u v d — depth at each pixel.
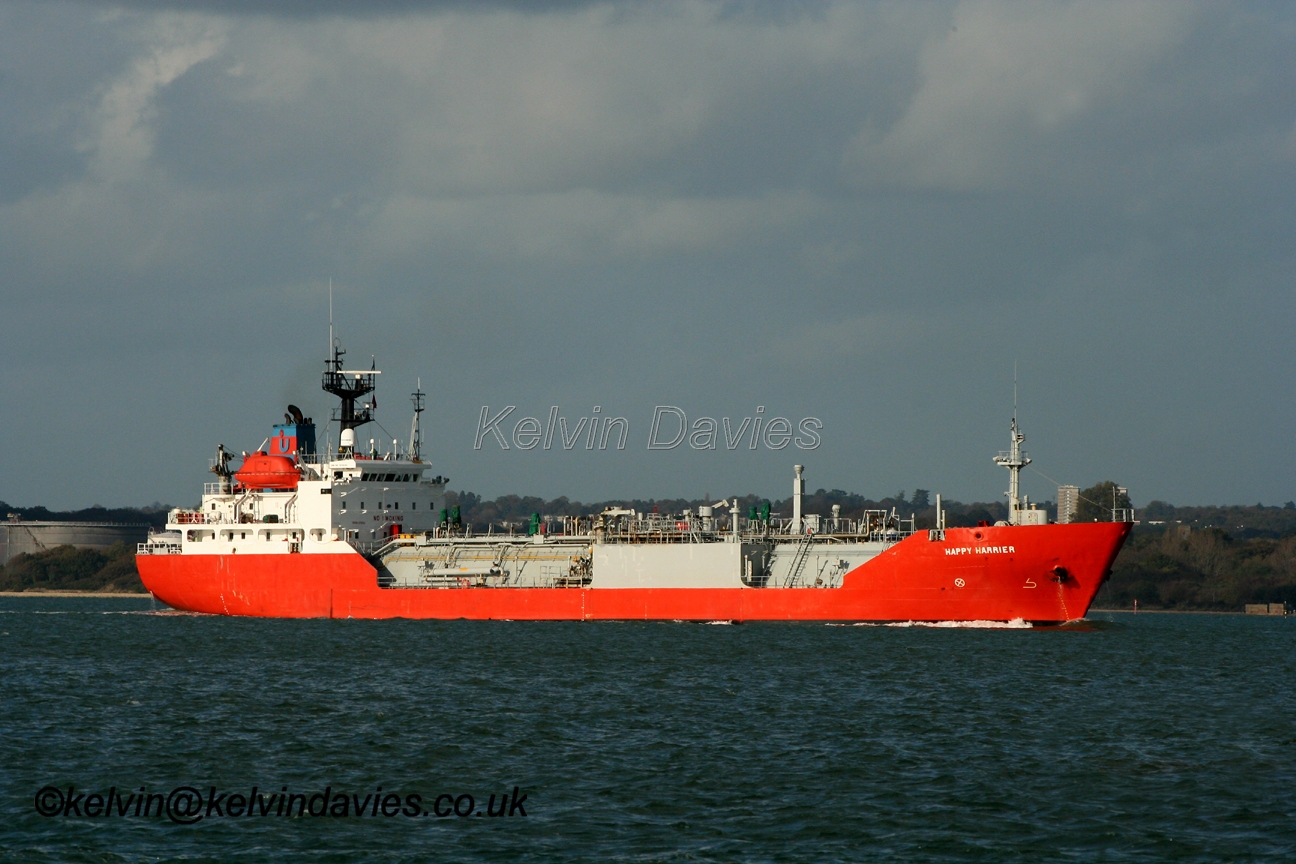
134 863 138.12
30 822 152.00
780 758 183.00
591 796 163.12
